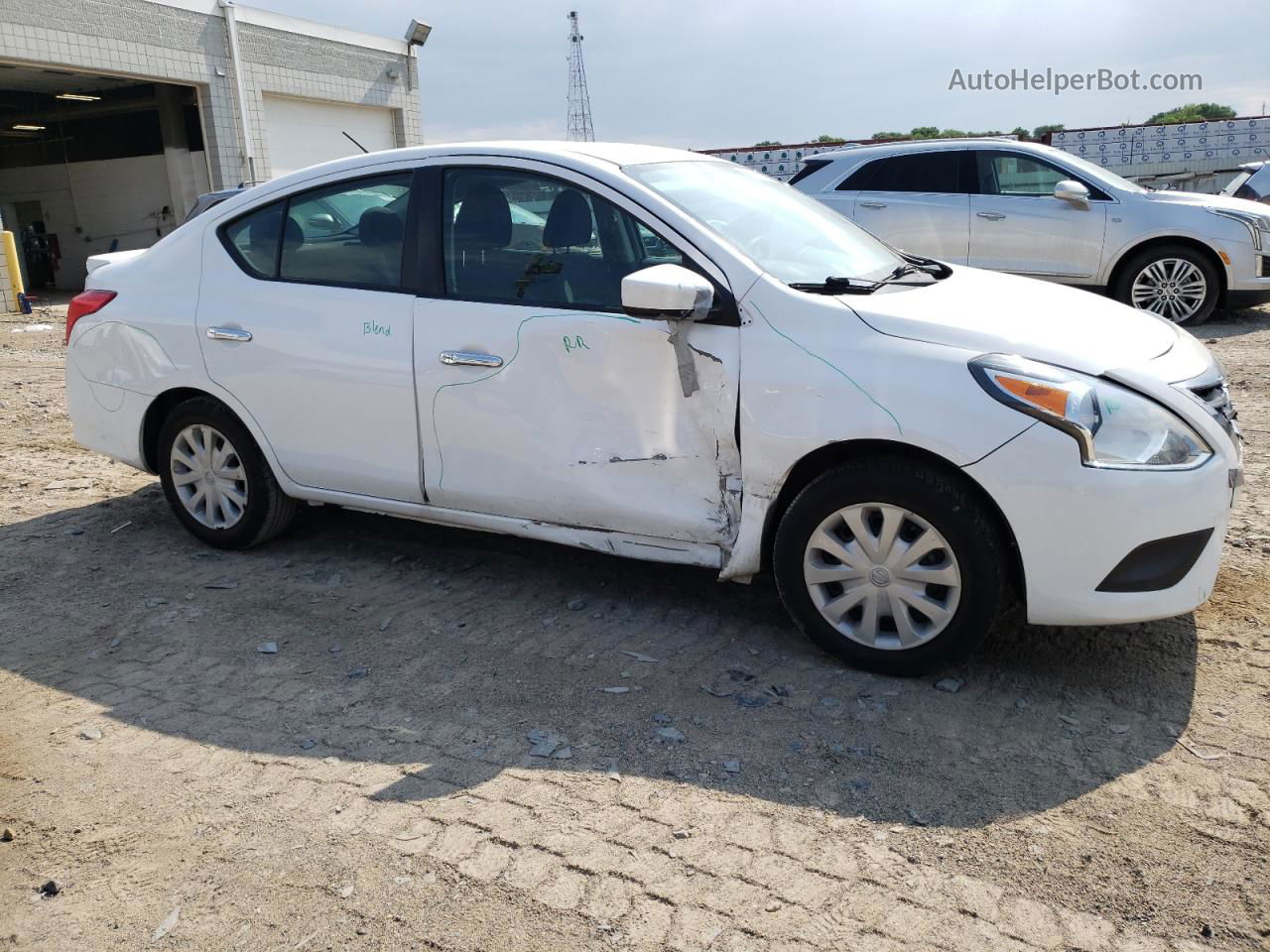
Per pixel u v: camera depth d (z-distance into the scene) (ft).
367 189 14.07
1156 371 10.78
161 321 15.47
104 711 11.34
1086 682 11.23
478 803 9.45
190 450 15.94
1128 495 10.09
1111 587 10.36
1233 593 13.12
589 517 12.74
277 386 14.53
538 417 12.67
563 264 12.60
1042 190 33.17
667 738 10.44
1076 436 10.07
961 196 33.68
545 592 14.24
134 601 14.32
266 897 8.31
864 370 10.81
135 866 8.73
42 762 10.35
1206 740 10.03
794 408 11.10
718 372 11.51
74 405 16.70
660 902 8.09
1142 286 32.60
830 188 35.42
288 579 14.97
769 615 13.28
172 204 75.77
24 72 66.13
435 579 14.83
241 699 11.55
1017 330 10.96
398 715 11.10
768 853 8.64
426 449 13.61
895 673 11.41
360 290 13.93
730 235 12.30
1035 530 10.27
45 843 9.06
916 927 7.75
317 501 15.05
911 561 11.00
